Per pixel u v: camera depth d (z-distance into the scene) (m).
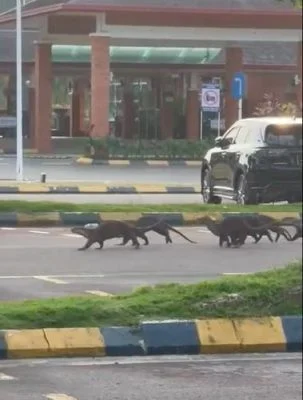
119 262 16.58
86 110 57.56
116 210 22.34
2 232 20.66
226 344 10.65
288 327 10.88
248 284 11.55
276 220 19.02
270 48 55.59
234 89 39.31
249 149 23.78
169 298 11.43
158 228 18.70
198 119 53.28
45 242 19.03
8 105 54.41
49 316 10.88
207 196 26.23
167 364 10.16
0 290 13.80
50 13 41.03
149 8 40.94
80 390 9.09
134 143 41.44
